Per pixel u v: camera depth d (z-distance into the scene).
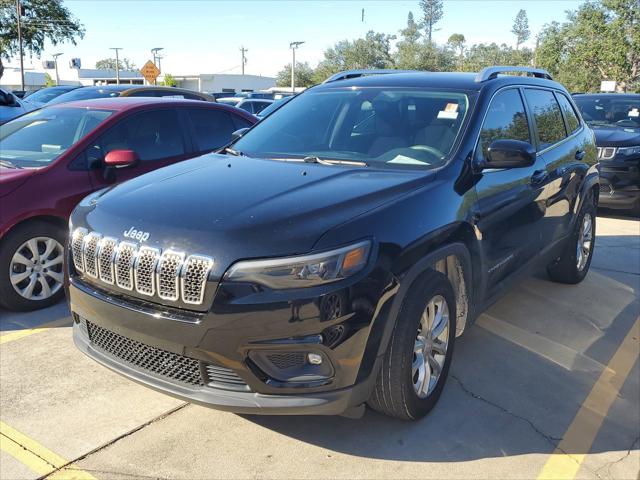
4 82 67.12
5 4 38.69
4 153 5.18
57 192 4.71
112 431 3.18
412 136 3.82
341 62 84.00
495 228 3.73
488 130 3.91
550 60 43.59
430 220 3.11
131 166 5.16
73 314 3.35
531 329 4.64
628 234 7.94
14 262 4.56
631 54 38.56
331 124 4.18
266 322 2.59
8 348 4.10
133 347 2.96
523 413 3.44
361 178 3.31
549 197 4.59
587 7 39.91
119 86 11.50
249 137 4.43
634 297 5.43
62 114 5.60
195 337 2.66
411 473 2.89
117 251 2.88
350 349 2.69
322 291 2.61
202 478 2.83
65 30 41.22
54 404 3.42
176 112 5.89
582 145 5.48
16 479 2.79
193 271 2.66
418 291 2.98
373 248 2.76
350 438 3.14
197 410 3.39
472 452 3.06
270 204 2.91
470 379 3.80
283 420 3.29
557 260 5.49
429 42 83.62
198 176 3.45
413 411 3.15
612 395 3.69
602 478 2.91
